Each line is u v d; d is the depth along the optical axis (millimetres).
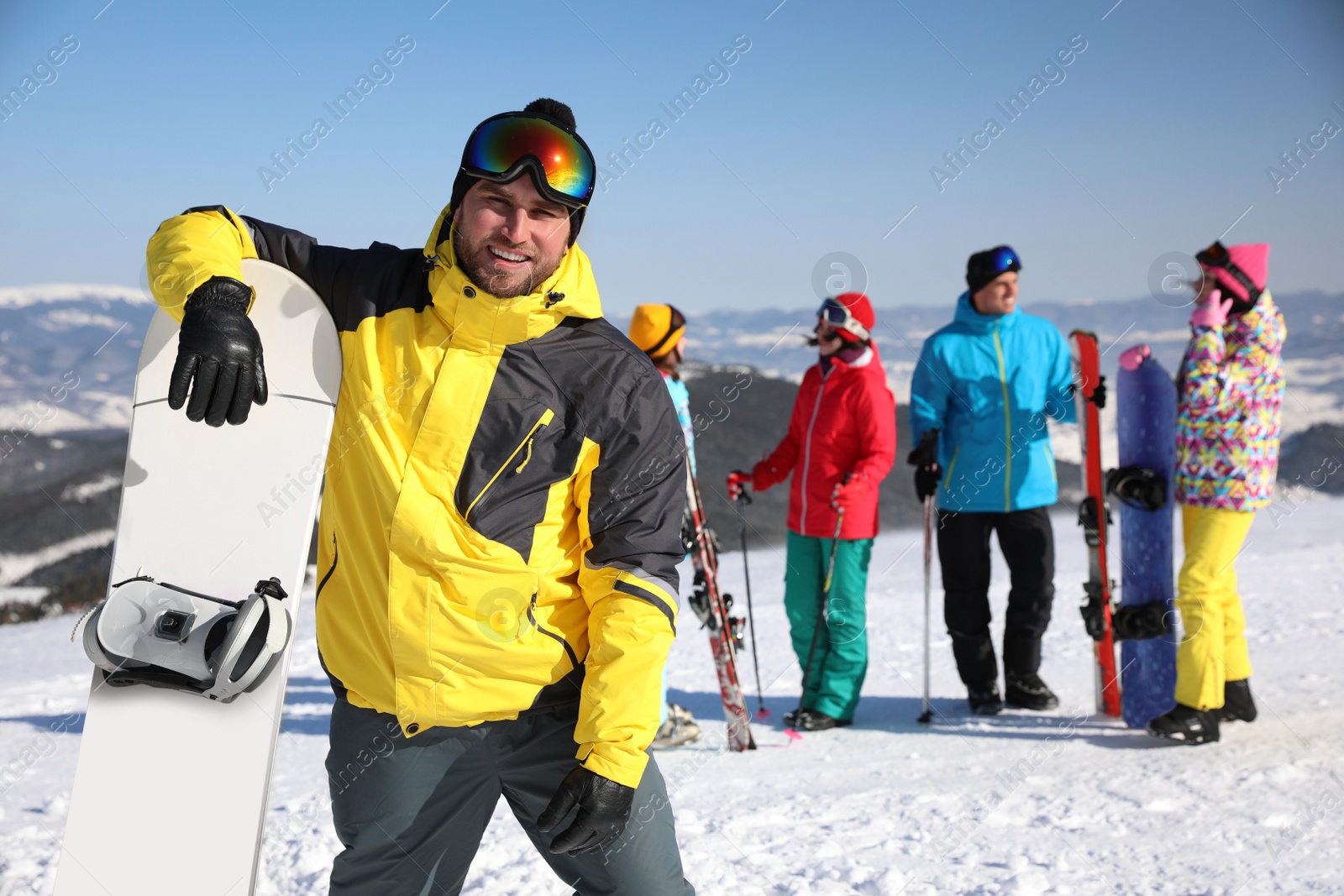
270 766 1709
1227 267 3850
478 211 1485
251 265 1744
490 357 1531
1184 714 3838
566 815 1510
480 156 1479
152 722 1716
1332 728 3955
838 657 4414
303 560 1788
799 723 4383
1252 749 3738
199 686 1680
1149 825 3000
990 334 4387
